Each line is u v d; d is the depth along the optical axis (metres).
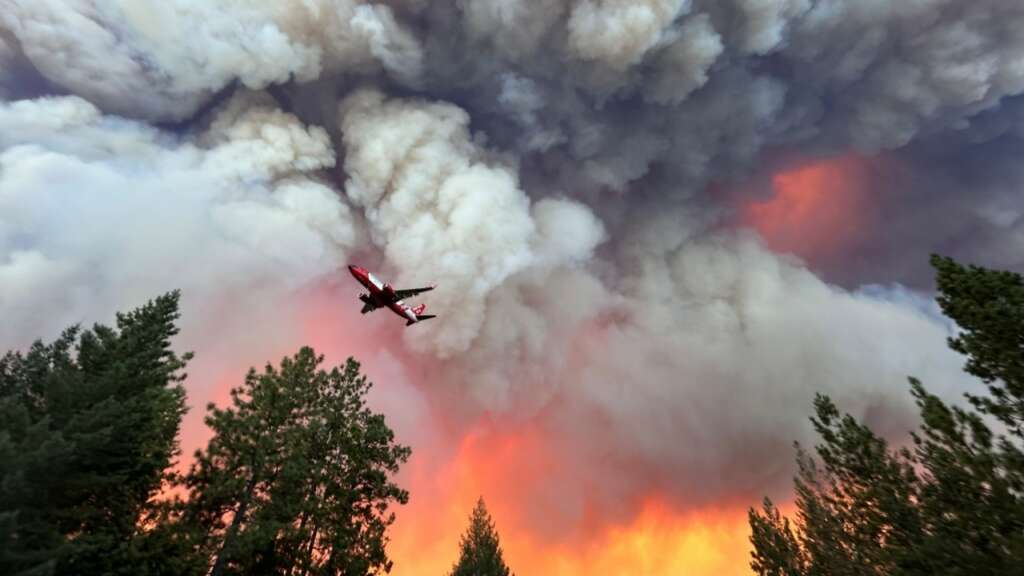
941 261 15.76
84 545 16.39
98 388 18.44
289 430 22.42
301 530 21.11
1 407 16.31
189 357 23.30
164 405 23.02
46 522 16.72
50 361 20.88
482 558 46.06
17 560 15.00
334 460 24.58
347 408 25.78
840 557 22.19
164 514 19.89
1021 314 13.34
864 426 19.89
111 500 19.27
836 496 22.70
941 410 15.33
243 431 20.95
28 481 15.90
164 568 18.52
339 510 23.11
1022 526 13.55
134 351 21.11
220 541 19.84
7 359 20.41
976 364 14.70
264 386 23.27
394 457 25.31
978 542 14.31
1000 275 14.47
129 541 18.58
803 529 25.58
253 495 21.33
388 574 23.58
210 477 20.78
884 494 18.09
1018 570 12.95
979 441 14.47
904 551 15.90
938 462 15.30
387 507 24.95
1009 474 13.82
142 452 20.67
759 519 29.83
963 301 14.62
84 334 20.52
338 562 22.28
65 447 15.24
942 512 15.62
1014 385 13.93
